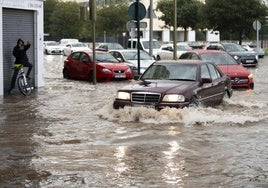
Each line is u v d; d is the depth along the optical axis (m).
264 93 26.48
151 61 36.31
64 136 15.11
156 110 17.39
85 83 31.86
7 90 26.16
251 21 66.25
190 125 16.67
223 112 18.67
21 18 27.42
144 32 90.56
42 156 12.69
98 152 13.08
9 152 13.11
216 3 66.88
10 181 10.60
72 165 11.82
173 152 13.06
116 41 88.25
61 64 53.69
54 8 106.94
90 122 17.36
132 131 15.71
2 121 17.67
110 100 23.09
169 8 82.69
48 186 10.26
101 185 10.31
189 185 10.29
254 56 48.25
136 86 18.36
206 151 13.18
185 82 18.94
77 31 100.44
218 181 10.56
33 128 16.38
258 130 15.95
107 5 93.56
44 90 27.58
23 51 25.34
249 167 11.64
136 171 11.30
